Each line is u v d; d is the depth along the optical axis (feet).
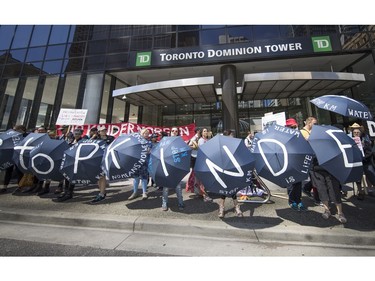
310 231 10.62
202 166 12.01
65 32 40.88
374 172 13.99
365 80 31.89
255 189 16.69
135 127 29.32
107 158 14.21
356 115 12.65
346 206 14.34
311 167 12.45
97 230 12.00
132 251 9.67
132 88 33.81
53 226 12.57
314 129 11.93
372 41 31.91
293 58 33.35
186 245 10.25
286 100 41.16
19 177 19.26
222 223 11.79
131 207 14.76
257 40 34.22
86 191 19.83
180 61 35.53
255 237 10.74
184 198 17.20
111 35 39.19
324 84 31.91
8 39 42.80
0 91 40.75
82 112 25.44
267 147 11.93
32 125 38.06
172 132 17.31
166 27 38.01
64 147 16.63
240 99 39.40
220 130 42.14
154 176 13.19
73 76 38.19
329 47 32.24
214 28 36.27
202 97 38.04
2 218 13.56
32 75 39.99
